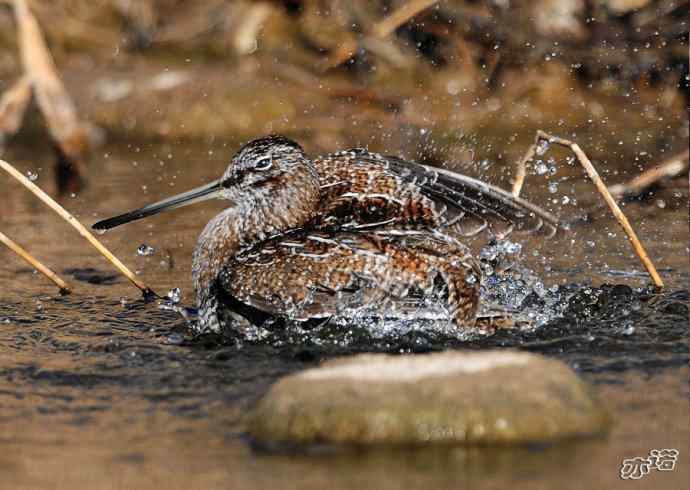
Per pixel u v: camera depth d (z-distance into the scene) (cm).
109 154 1816
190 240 1394
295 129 1848
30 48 1686
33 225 1452
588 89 1905
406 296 1001
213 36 2089
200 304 1083
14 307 1145
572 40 1878
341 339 1002
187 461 760
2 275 1259
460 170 1609
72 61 2036
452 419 759
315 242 1021
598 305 1093
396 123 1822
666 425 804
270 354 984
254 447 777
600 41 1870
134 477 738
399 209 1088
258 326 1029
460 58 1920
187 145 1855
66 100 1708
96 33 2095
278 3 2030
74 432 823
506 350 935
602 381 901
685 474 721
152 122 1895
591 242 1327
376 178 1109
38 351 1008
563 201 1359
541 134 1164
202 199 1133
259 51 2008
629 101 1875
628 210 1458
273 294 1010
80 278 1247
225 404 870
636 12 1861
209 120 1894
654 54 1858
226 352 992
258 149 1101
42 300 1170
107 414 856
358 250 1008
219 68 2005
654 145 1717
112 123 1897
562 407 777
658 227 1384
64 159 1683
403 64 1925
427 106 1855
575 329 1029
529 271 1203
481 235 1323
